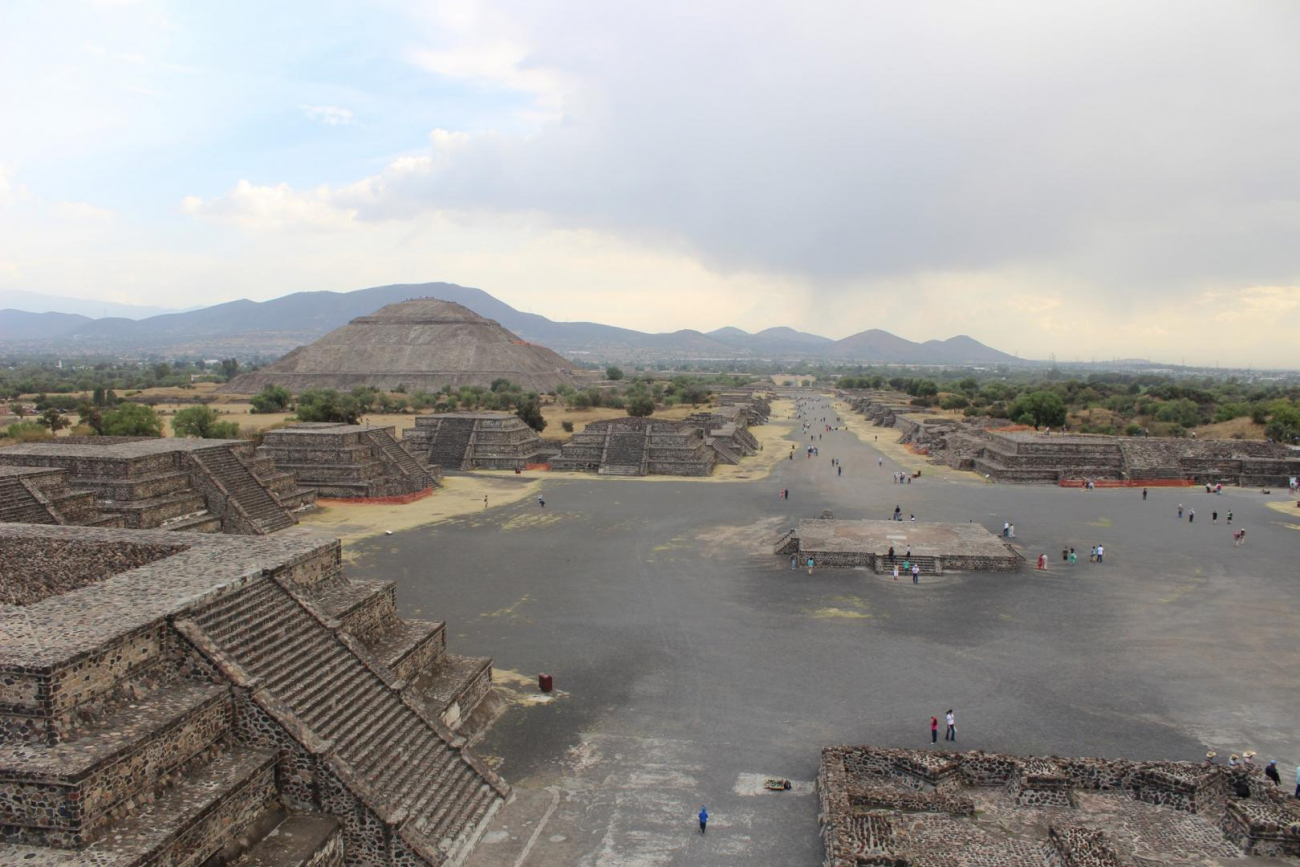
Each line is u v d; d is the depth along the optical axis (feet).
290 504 237.04
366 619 102.42
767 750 99.55
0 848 59.16
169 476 199.72
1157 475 303.07
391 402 570.46
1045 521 233.14
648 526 226.17
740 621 146.10
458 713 103.96
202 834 65.10
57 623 71.97
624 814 85.66
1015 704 112.37
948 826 83.82
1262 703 112.78
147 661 73.05
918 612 151.53
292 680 81.92
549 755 98.07
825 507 255.70
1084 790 91.50
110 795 61.57
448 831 79.00
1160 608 153.79
